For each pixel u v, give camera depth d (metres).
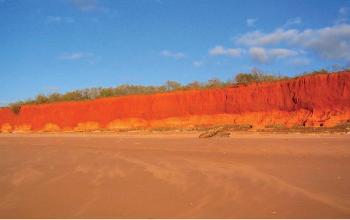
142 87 57.16
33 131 53.09
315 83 34.34
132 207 10.70
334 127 28.61
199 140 25.25
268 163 15.82
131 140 28.86
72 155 20.69
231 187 12.17
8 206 11.38
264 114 36.25
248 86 38.88
